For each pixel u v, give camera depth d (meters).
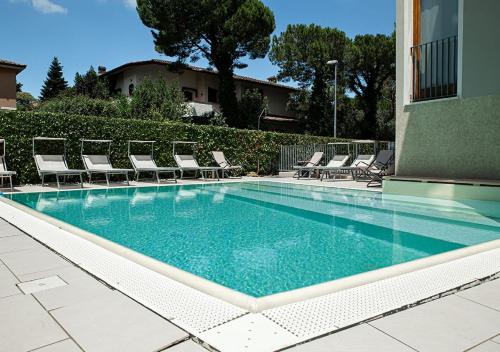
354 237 4.98
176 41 22.19
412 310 2.31
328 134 27.23
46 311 2.29
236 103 23.78
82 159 10.92
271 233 5.24
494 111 7.10
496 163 7.09
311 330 2.03
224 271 3.58
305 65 26.83
